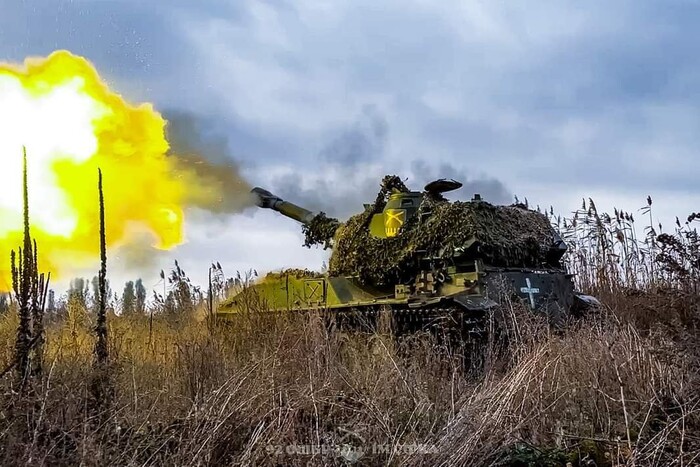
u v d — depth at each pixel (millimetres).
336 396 8219
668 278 15891
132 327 12445
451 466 6914
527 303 14680
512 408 8086
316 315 11914
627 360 9188
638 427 8234
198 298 15344
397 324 14469
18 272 8617
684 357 9164
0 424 6969
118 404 7730
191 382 9094
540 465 7492
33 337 8023
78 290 12508
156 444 7176
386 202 16719
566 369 9273
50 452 6594
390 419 7773
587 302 15656
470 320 13328
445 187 16688
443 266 15195
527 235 15852
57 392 7590
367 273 16031
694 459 7254
